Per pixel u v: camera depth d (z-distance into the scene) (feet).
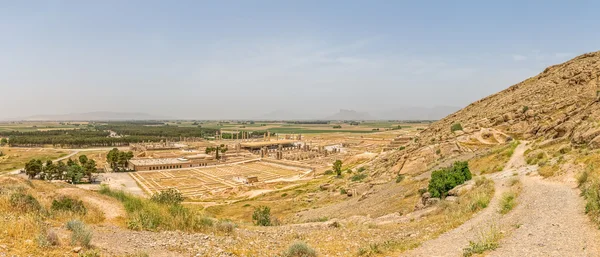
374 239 70.69
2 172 490.08
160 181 470.39
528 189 85.97
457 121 320.50
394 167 232.12
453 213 83.20
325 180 369.91
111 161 563.48
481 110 312.50
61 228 58.75
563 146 123.95
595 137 106.93
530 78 333.01
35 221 55.83
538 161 124.16
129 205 84.17
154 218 76.33
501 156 157.07
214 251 58.18
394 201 147.02
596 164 84.07
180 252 56.24
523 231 55.42
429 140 252.42
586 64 250.78
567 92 224.33
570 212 61.00
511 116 233.76
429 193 120.47
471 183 113.39
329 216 156.04
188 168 594.65
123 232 65.98
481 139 218.79
